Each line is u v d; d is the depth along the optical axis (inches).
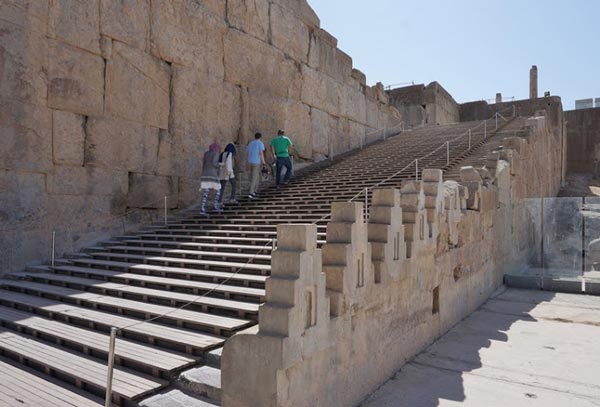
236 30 565.0
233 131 556.1
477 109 1299.2
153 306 229.5
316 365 154.0
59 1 386.3
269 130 612.1
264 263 266.5
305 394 147.9
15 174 354.3
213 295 230.5
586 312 346.9
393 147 671.8
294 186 494.6
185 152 493.4
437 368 225.6
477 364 231.6
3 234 344.5
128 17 441.1
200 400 152.2
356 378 181.6
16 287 299.4
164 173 471.5
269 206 410.9
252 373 139.6
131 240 385.1
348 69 814.5
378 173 475.8
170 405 147.9
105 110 419.2
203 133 514.9
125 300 245.8
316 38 724.0
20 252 354.6
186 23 499.2
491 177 421.7
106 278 288.5
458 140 597.6
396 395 192.5
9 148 350.6
